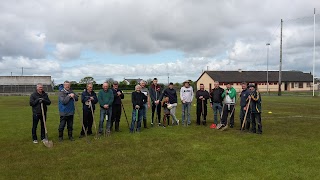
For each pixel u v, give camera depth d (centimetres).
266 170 845
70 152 1061
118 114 1471
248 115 1488
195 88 8156
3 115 2252
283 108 2705
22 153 1057
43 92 1241
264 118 1958
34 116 1215
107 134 1374
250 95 1401
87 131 1382
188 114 1677
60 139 1248
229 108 1574
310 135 1339
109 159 970
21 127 1647
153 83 1639
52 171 855
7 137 1351
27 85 9706
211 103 1630
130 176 809
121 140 1254
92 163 927
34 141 1218
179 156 998
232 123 1591
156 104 1612
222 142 1196
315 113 2262
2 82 9650
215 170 851
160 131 1457
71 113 1255
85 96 1348
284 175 805
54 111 2588
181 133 1401
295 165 886
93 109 1367
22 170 864
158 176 807
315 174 811
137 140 1252
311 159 945
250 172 830
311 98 4419
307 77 9262
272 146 1118
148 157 991
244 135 1341
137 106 1433
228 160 943
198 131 1454
